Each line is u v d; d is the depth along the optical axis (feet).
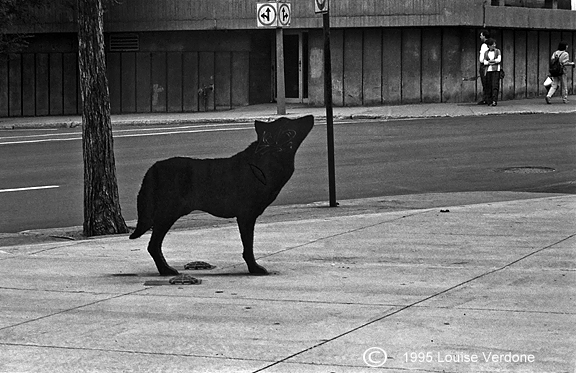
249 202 32.45
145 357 23.44
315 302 28.68
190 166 32.55
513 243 37.40
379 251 36.63
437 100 115.03
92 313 28.02
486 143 75.41
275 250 37.47
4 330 26.32
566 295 28.84
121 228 44.29
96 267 35.29
